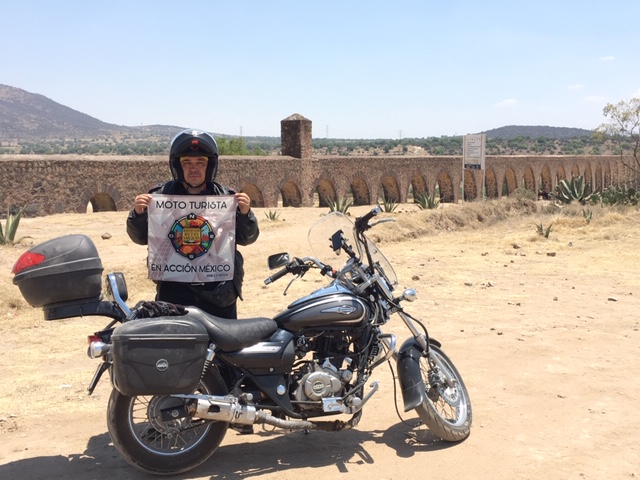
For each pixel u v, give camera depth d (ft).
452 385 15.72
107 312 12.78
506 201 76.69
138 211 14.06
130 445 12.71
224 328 13.03
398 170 154.40
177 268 14.07
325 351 14.25
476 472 13.48
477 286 34.58
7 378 19.62
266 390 13.41
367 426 16.15
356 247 15.37
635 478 13.25
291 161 124.77
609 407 17.34
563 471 13.56
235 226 14.33
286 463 13.91
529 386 19.02
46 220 69.05
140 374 11.85
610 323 26.81
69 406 17.30
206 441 13.19
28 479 13.14
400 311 15.29
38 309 28.73
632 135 169.17
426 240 55.01
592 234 56.44
